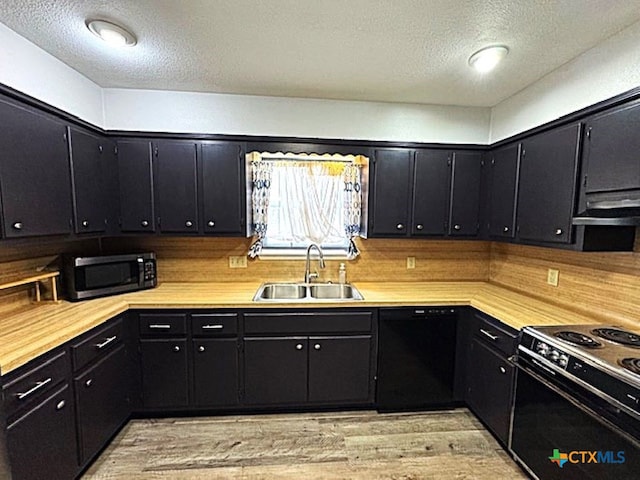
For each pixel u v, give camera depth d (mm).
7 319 1923
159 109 2613
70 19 1632
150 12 1581
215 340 2416
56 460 1672
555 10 1544
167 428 2375
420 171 2822
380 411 2607
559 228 2045
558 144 2053
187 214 2672
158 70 2225
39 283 2236
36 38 1800
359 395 2559
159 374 2408
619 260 1963
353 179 3043
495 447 2223
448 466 2055
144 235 2658
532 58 2020
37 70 1893
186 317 2383
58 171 2029
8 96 1681
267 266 3068
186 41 1848
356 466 2049
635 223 1446
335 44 1874
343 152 2775
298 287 3002
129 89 2564
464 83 2391
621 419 1346
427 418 2537
